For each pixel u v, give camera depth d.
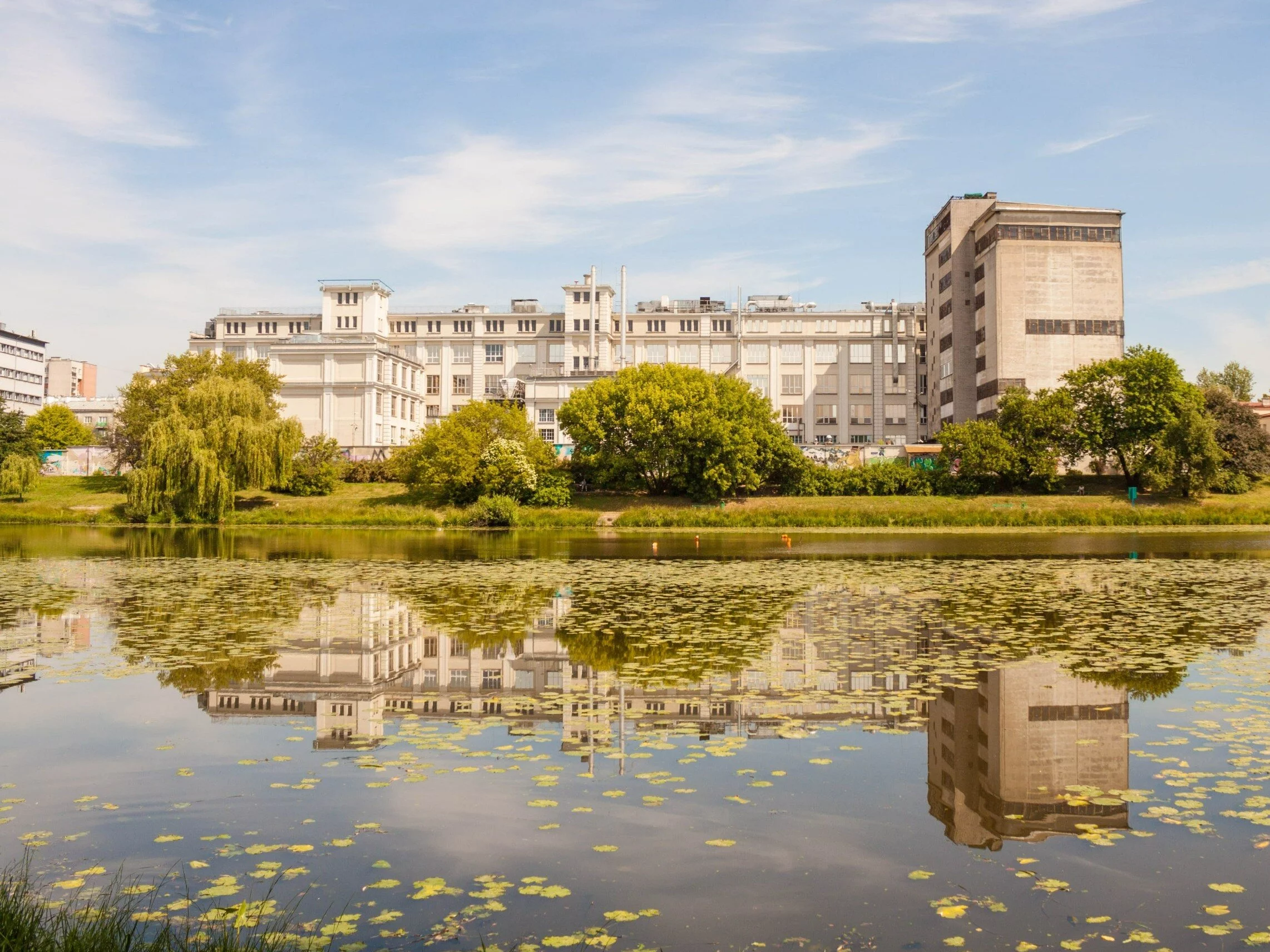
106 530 64.56
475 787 11.39
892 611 25.73
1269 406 118.00
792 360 133.25
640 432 77.69
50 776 11.88
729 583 33.41
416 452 79.25
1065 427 79.50
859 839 9.84
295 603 27.77
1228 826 10.12
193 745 13.23
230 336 138.50
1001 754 12.67
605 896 8.50
